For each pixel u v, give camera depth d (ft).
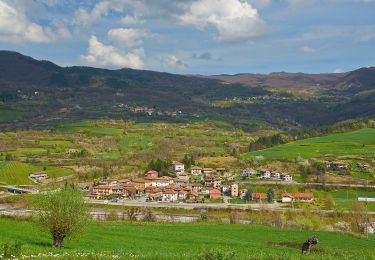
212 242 226.99
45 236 193.67
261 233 289.94
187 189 610.24
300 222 368.68
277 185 591.78
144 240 217.36
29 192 556.51
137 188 631.97
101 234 226.58
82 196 172.45
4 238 173.17
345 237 283.59
